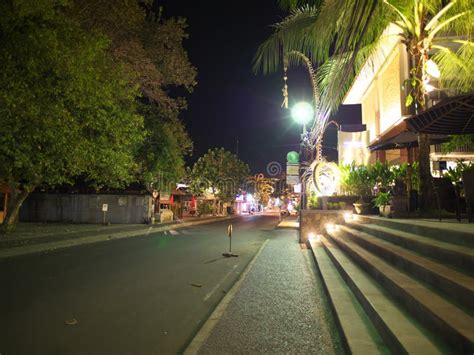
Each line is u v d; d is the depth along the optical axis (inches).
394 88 807.1
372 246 289.9
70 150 613.9
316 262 373.7
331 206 622.8
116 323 219.6
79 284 319.0
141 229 960.9
